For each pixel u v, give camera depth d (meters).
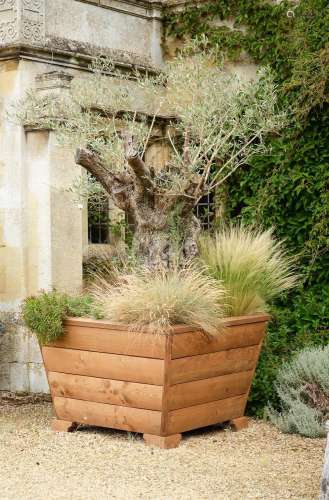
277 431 7.27
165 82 9.28
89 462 6.50
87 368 6.99
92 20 8.95
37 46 8.35
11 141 8.39
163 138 9.24
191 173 7.26
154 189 7.24
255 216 8.66
